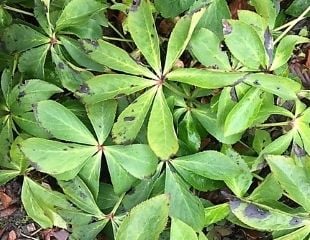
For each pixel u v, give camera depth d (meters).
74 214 0.62
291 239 0.60
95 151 0.60
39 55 0.63
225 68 0.61
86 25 0.64
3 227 0.70
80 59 0.63
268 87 0.59
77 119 0.59
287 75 0.67
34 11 0.63
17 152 0.62
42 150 0.58
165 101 0.59
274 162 0.60
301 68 0.73
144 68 0.59
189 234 0.53
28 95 0.61
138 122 0.59
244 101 0.60
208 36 0.60
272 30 0.67
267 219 0.60
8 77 0.62
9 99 0.62
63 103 0.64
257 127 0.66
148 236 0.54
